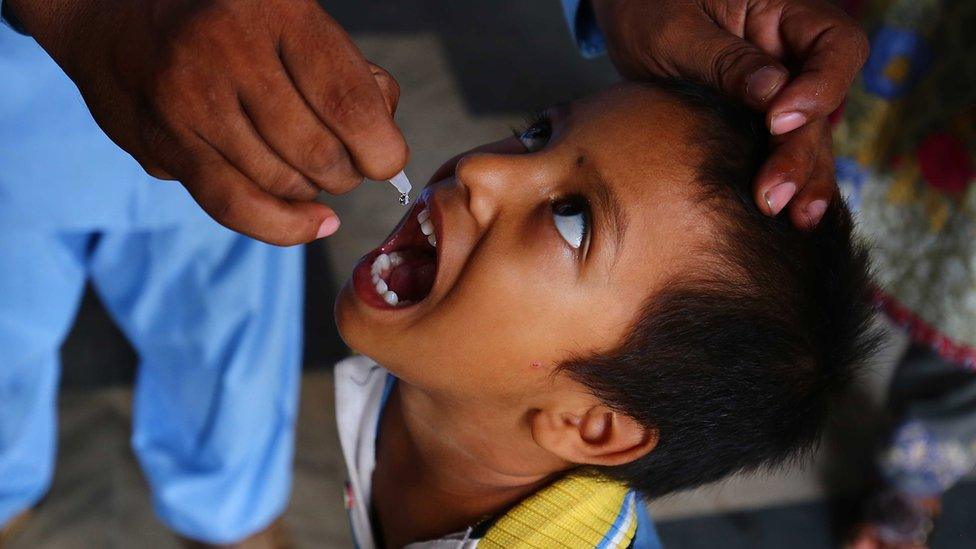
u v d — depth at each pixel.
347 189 0.99
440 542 1.32
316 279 3.26
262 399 2.18
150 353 2.13
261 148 0.96
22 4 1.04
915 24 2.20
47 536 2.53
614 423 1.30
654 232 1.21
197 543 2.48
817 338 1.26
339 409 1.53
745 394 1.27
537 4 4.65
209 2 0.93
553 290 1.23
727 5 1.35
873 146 2.34
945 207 2.28
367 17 4.46
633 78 1.51
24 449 2.20
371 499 1.54
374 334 1.29
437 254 1.26
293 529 2.61
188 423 2.20
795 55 1.29
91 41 0.99
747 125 1.24
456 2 4.59
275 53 0.93
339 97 0.92
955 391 2.47
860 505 2.78
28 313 2.02
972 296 2.30
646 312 1.23
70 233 1.98
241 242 2.01
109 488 2.66
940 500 2.81
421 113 3.99
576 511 1.32
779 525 2.77
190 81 0.93
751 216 1.21
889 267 2.42
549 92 4.18
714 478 1.35
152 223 1.93
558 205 1.24
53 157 1.80
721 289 1.22
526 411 1.32
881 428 3.00
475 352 1.26
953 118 2.21
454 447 1.39
